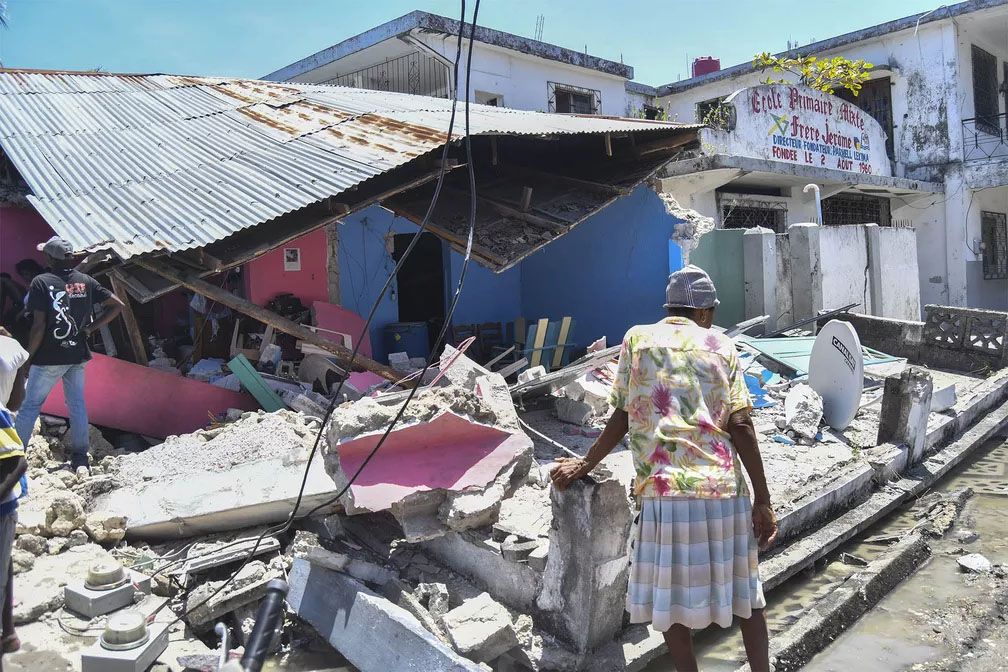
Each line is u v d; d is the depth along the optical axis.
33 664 3.56
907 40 17.84
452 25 13.63
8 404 4.31
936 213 17.84
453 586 4.25
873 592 4.75
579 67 16.16
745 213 14.92
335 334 9.03
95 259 5.71
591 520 3.54
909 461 6.79
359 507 4.06
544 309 11.79
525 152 10.65
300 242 9.33
